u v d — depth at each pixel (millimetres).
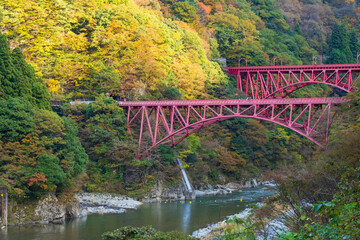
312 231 18125
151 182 80938
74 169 67625
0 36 72812
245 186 99562
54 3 107938
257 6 184500
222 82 118000
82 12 111062
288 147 112312
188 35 124125
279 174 39219
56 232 52875
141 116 86812
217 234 47906
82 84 97250
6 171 59719
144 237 33812
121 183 80625
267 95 104625
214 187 93562
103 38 105125
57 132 67812
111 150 80062
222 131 104125
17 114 64188
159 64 103375
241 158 100125
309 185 34750
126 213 65562
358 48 166625
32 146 63219
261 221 38094
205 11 152250
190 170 90750
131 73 100312
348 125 60125
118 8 110688
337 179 33688
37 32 102500
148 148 82250
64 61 98375
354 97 60750
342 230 17391
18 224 57656
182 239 34875
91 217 62438
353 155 37969
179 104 77000
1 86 69125
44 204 60094
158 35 113438
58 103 85688
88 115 84562
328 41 188125
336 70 88750
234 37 145125
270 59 150625
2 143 62688
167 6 146750
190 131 77812
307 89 140500
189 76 110000
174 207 70938
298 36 175625
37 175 59531
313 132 66438
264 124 116562
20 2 104312
